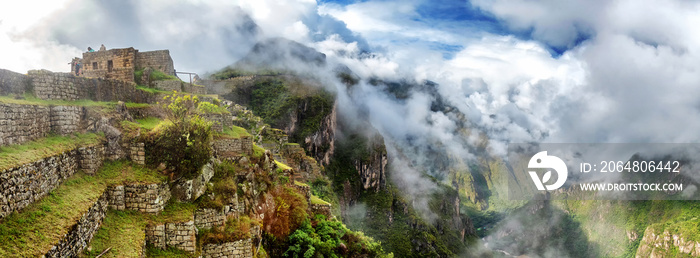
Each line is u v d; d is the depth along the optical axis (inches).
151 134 893.8
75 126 836.0
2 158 605.6
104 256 645.3
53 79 864.9
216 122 1347.2
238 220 958.4
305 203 1417.3
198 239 840.9
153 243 767.7
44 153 687.1
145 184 797.9
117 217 758.5
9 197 565.0
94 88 997.8
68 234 584.7
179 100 1002.7
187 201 864.9
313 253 1248.8
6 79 760.3
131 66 1609.3
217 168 987.9
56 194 671.8
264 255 1066.7
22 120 708.7
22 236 540.1
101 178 792.3
